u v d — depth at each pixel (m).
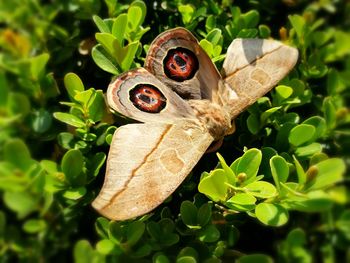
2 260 0.12
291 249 0.12
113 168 0.12
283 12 0.20
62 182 0.13
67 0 0.17
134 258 0.12
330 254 0.13
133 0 0.18
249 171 0.13
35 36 0.16
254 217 0.14
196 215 0.14
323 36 0.17
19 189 0.12
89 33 0.18
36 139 0.14
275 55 0.16
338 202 0.13
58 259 0.13
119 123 0.15
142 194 0.12
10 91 0.14
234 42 0.16
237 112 0.15
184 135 0.14
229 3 0.19
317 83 0.18
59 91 0.15
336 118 0.15
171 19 0.18
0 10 0.15
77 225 0.14
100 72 0.17
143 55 0.18
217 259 0.13
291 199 0.12
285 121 0.16
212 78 0.16
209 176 0.12
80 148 0.15
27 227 0.12
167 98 0.15
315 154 0.14
